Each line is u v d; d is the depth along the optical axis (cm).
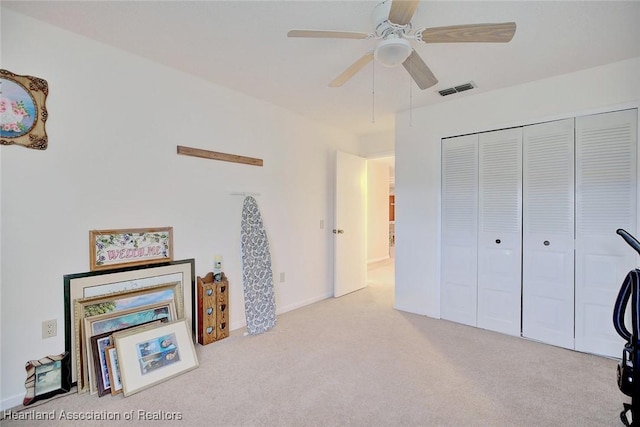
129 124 224
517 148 278
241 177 300
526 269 275
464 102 304
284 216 346
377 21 158
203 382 204
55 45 191
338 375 213
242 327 299
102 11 176
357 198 441
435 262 326
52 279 191
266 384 202
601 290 242
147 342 209
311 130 378
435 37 155
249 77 262
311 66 241
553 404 181
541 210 267
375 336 279
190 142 259
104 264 212
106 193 213
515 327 281
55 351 191
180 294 249
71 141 198
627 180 232
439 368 222
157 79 238
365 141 456
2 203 174
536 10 172
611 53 219
